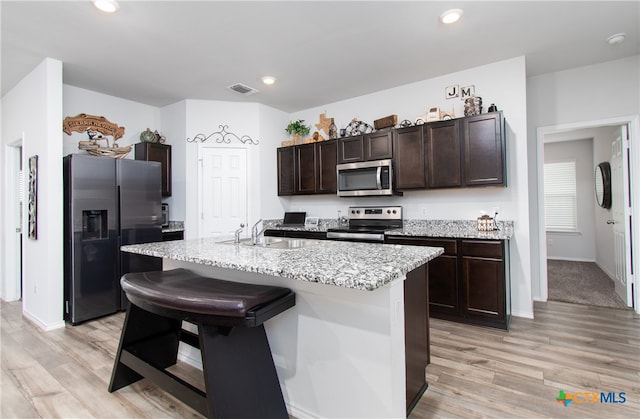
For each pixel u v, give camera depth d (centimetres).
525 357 229
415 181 345
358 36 271
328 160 415
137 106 433
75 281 303
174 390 159
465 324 293
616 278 388
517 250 317
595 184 532
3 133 383
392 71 342
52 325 293
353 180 386
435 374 208
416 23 252
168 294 151
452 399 181
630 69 316
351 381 149
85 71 332
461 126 318
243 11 233
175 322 225
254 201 440
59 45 278
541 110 356
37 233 307
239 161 438
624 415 166
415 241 319
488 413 169
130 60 309
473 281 290
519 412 170
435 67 334
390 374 138
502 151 299
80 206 307
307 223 456
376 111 404
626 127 329
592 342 252
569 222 593
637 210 321
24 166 331
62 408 178
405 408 156
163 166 423
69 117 369
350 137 394
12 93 361
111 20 242
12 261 383
